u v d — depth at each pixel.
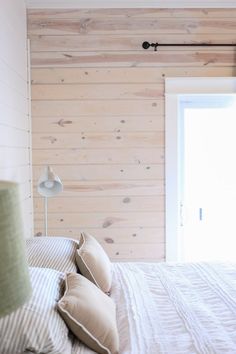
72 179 3.16
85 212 3.18
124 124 3.16
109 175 3.17
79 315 1.39
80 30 3.10
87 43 3.12
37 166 3.14
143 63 3.14
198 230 3.41
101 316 1.44
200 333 1.55
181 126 3.33
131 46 3.13
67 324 1.38
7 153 2.36
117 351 1.42
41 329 1.24
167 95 3.15
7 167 2.35
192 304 1.85
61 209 3.17
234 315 1.72
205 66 3.16
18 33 2.74
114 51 3.12
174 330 1.58
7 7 2.39
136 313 1.73
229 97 3.30
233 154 3.36
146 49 3.13
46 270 1.64
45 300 1.37
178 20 3.13
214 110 3.33
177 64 3.15
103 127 3.15
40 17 3.08
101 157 3.17
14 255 0.70
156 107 3.16
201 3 3.10
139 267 2.44
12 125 2.50
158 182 3.19
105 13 3.11
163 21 3.12
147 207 3.20
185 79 3.15
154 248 3.21
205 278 2.21
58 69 3.11
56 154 3.14
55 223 3.17
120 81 3.14
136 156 3.17
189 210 3.40
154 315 1.72
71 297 1.44
